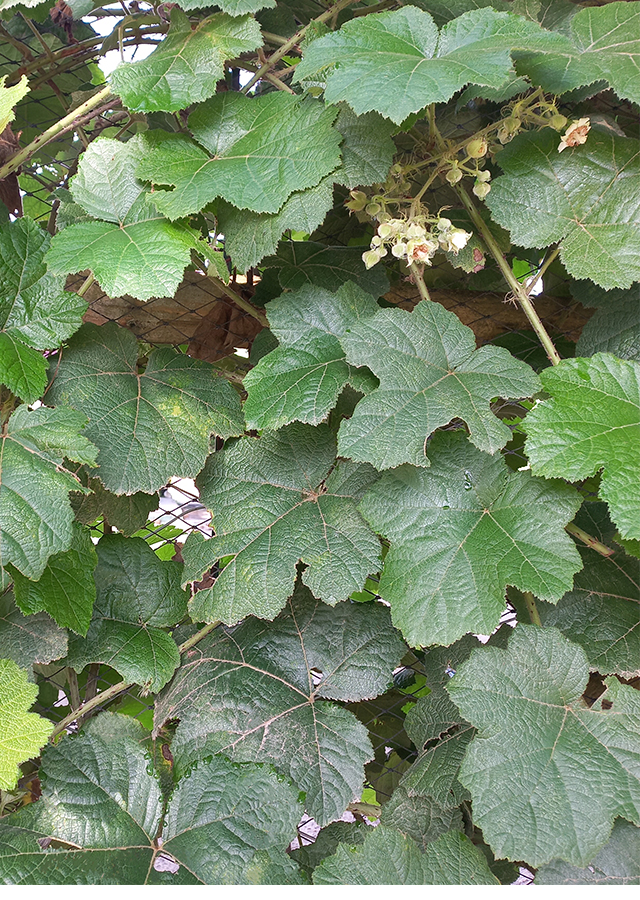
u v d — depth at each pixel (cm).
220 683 71
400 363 65
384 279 78
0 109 64
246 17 68
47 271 67
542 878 62
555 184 69
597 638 72
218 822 64
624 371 65
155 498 75
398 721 85
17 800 75
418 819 71
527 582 63
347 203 70
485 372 65
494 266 83
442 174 76
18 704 64
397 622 65
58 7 82
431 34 65
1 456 62
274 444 72
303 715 70
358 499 70
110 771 66
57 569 65
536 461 62
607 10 67
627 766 61
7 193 80
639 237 68
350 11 77
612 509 60
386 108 60
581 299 77
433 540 66
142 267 64
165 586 73
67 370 69
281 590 68
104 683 83
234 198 65
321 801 68
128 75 66
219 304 81
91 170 68
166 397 70
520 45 61
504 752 62
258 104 69
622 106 80
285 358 68
